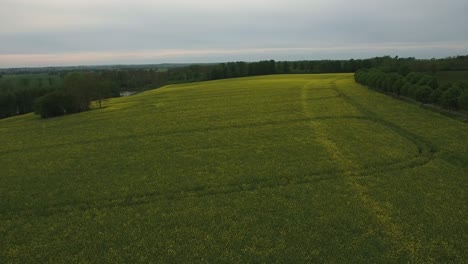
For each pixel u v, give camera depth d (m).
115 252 19.44
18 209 26.05
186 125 53.69
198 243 20.02
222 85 119.06
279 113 58.53
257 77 153.12
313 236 20.17
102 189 29.05
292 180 29.12
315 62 191.75
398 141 38.81
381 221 21.53
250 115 58.50
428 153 34.59
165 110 70.75
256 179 29.70
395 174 29.28
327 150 36.56
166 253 19.14
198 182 29.59
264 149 38.28
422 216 21.98
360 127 46.12
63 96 85.50
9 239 21.52
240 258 18.42
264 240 20.02
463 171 29.52
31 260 19.14
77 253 19.66
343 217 22.20
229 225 21.97
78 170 34.47
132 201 26.39
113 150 41.50
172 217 23.33
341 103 65.56
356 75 108.06
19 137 55.06
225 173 31.45
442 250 18.41
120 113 72.44
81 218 23.95
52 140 50.22
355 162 32.53
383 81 78.94
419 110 56.84
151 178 31.11
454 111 55.91
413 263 17.45
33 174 33.94
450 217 21.77
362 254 18.31
